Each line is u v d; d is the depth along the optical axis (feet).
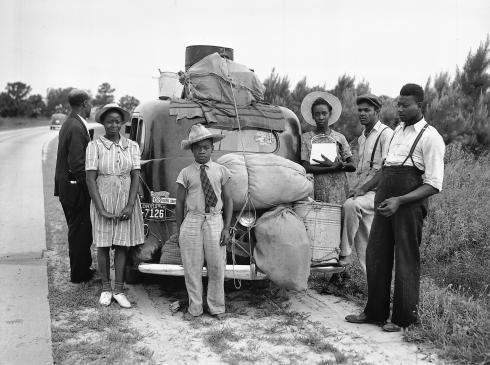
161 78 24.98
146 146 20.21
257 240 16.51
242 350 14.29
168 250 17.61
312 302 18.54
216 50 23.77
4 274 20.12
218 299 16.72
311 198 18.08
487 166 34.22
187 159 19.57
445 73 42.65
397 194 15.26
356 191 18.43
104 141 17.56
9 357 13.58
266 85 44.11
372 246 16.05
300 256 16.05
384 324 16.11
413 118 15.28
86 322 16.08
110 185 17.30
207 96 20.47
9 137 106.93
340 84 43.37
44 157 62.54
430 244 22.80
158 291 19.63
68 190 19.15
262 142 20.57
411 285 15.29
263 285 20.15
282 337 15.23
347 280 19.74
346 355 13.97
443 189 28.07
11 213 31.65
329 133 20.03
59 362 13.44
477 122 38.50
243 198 16.62
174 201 18.88
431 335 14.76
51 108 327.06
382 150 18.56
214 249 16.25
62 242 25.70
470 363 13.34
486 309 16.33
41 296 17.99
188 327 16.01
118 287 17.90
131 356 13.83
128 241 17.53
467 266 19.98
